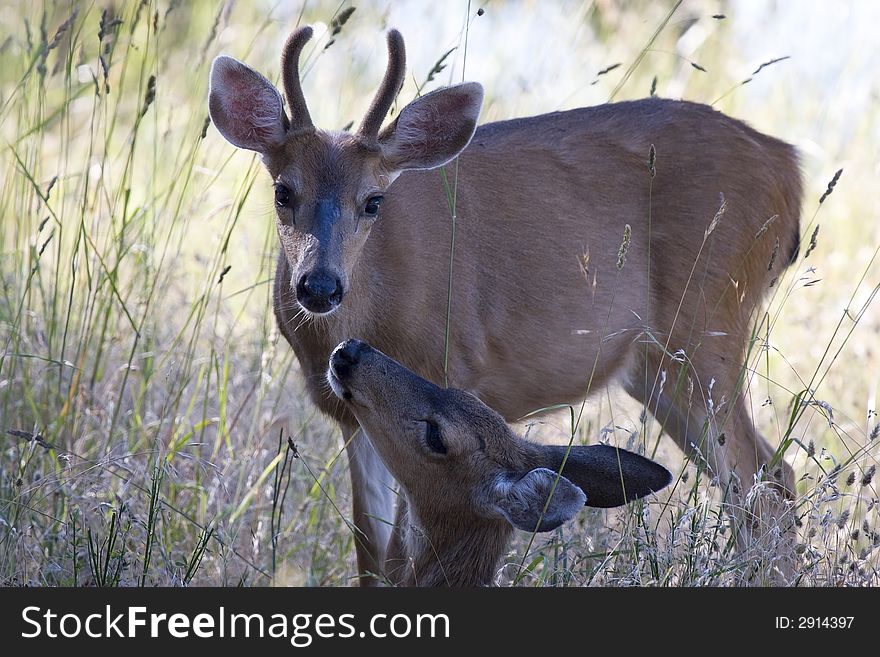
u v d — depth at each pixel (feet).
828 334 44.04
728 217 36.37
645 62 61.82
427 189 33.73
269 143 31.65
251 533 32.81
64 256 45.29
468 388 34.71
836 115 57.21
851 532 31.35
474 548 29.58
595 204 35.76
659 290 36.47
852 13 59.82
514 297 34.86
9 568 30.86
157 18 39.42
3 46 43.60
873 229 50.90
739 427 36.58
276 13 60.13
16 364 38.81
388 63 31.09
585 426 39.45
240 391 39.73
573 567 30.35
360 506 34.45
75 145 54.95
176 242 47.65
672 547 29.66
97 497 32.63
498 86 53.36
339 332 32.50
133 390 39.09
